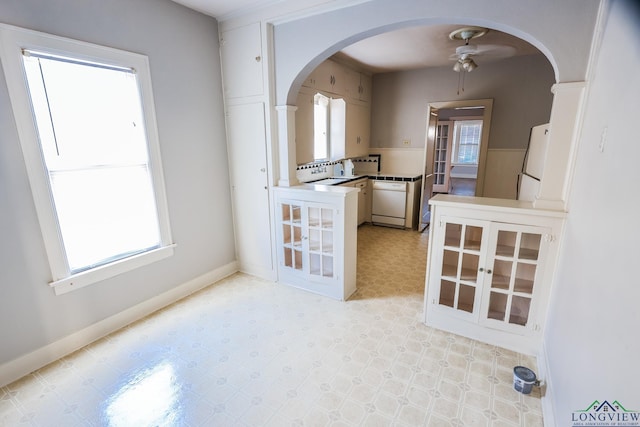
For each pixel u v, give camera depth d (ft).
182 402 5.80
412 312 8.73
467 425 5.26
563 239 6.15
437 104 16.37
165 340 7.61
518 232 6.60
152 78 8.24
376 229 17.17
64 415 5.55
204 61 9.59
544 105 14.28
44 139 6.48
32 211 6.41
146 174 8.43
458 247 7.35
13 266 6.26
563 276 5.73
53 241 6.75
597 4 5.34
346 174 17.08
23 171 6.23
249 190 10.61
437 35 11.07
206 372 6.54
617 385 2.96
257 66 9.36
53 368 6.71
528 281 7.24
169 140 8.86
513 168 15.28
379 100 17.97
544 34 5.85
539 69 14.10
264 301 9.42
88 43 6.86
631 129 3.36
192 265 9.96
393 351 7.11
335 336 7.68
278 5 8.54
